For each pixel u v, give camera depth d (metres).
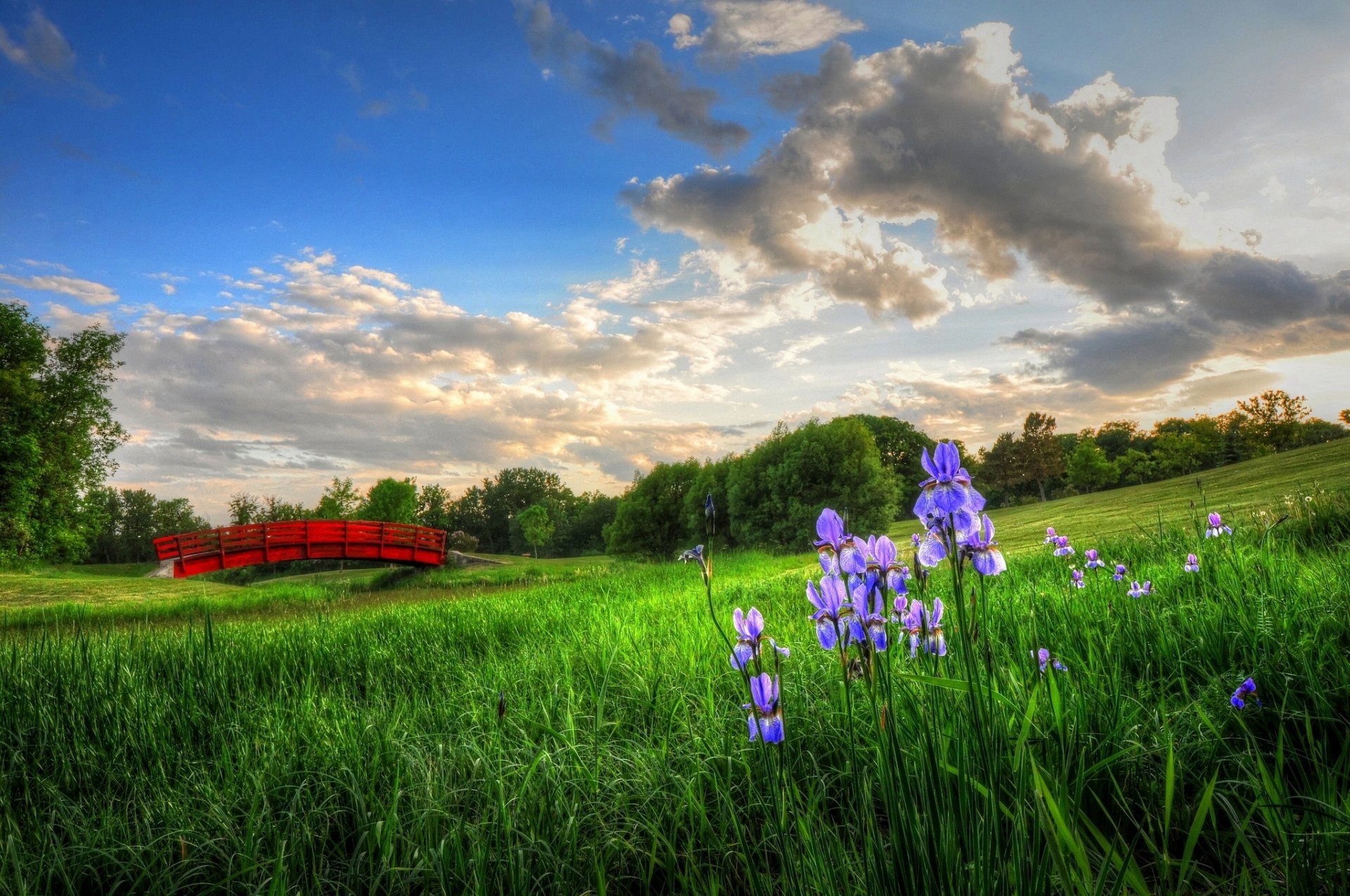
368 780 3.39
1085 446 69.19
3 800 3.43
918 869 1.69
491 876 2.55
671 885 2.56
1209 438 63.00
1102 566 6.03
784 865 1.90
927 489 1.61
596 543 102.25
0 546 31.12
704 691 4.44
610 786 3.15
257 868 2.70
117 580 24.84
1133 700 3.08
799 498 31.12
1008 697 2.46
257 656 6.97
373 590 26.48
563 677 5.13
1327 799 2.14
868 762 2.87
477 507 126.88
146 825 3.08
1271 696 3.06
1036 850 1.58
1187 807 2.43
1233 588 4.50
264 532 31.16
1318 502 8.04
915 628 1.99
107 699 5.10
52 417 33.66
